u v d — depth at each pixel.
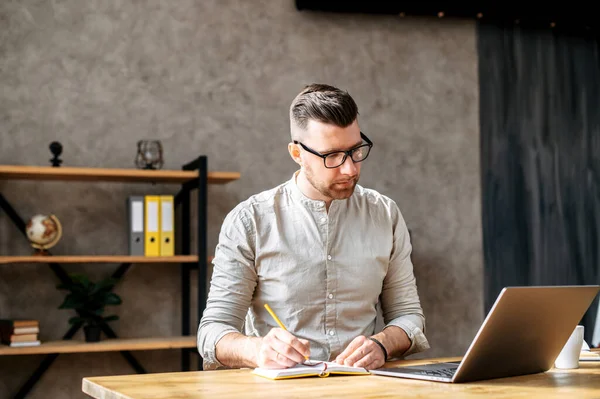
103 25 3.91
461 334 4.29
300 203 2.07
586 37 4.66
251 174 4.05
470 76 4.45
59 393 3.72
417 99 4.34
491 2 4.34
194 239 3.98
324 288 2.04
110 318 3.59
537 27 4.58
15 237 3.72
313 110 1.89
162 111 3.95
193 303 3.95
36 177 3.57
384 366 1.77
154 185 3.93
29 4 3.82
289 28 4.18
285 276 2.03
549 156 4.54
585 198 4.57
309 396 1.32
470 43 4.47
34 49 3.81
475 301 4.34
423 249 4.27
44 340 3.68
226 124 4.04
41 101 3.79
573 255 4.52
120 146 3.88
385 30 4.33
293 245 2.04
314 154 1.89
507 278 4.40
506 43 4.52
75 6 3.88
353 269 2.06
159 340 3.59
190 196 3.99
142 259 3.49
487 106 4.46
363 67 4.27
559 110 4.57
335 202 2.07
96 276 3.82
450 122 4.38
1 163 3.72
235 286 2.00
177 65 4.00
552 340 1.63
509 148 4.47
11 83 3.76
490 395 1.33
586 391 1.39
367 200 2.15
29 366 3.68
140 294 3.88
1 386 3.64
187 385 1.46
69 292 3.77
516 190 4.46
